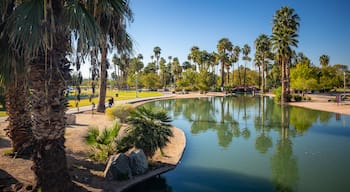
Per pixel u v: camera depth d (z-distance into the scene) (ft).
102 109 70.79
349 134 49.49
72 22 13.41
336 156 34.60
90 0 15.52
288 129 55.47
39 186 16.07
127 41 18.08
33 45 12.78
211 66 272.31
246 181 25.50
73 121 49.37
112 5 16.07
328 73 194.39
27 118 24.97
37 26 12.57
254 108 99.30
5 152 25.02
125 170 22.70
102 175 22.57
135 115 28.68
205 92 202.18
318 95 165.27
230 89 212.84
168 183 24.70
